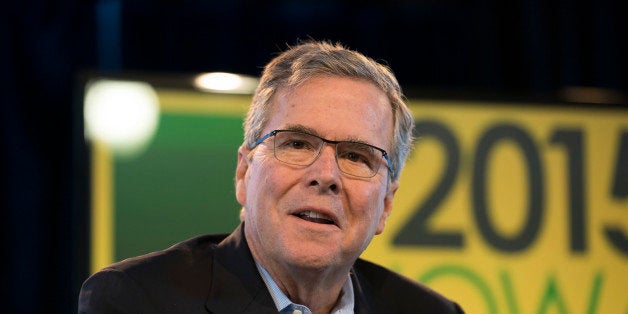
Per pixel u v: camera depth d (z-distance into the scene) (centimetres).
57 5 379
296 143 193
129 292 194
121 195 306
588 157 347
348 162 195
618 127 351
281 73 199
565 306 338
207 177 314
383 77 204
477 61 412
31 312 363
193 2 388
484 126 340
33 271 365
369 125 196
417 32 409
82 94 308
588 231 343
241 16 392
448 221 332
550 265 338
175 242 308
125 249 304
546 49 415
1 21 373
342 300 212
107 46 380
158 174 310
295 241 190
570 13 418
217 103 318
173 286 199
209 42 388
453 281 330
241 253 205
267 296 200
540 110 346
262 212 192
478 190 336
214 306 197
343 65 198
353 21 403
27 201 367
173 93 315
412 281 237
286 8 397
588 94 352
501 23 415
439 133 335
